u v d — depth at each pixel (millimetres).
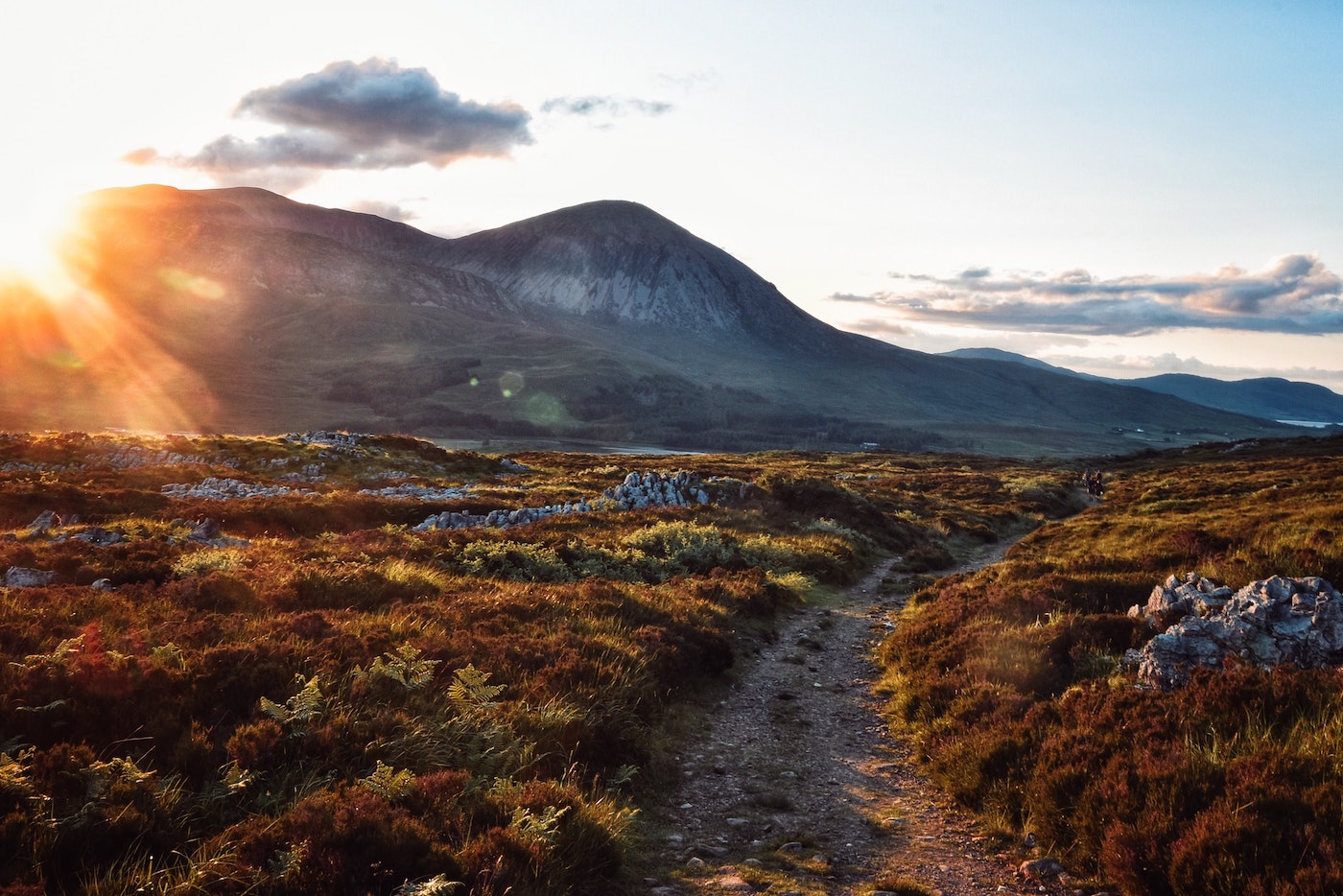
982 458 132250
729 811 9203
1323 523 21797
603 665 12078
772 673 15617
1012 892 7230
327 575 15734
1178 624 12344
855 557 31578
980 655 13430
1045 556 26797
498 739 8789
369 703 8953
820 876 7484
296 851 5766
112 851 5820
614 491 41688
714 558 25531
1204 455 103875
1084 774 8555
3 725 6988
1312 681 9773
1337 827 6738
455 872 6008
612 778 9273
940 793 9781
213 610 12953
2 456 46969
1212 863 6590
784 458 128750
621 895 6836
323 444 62312
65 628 10109
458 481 56031
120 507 30125
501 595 15742
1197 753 8477
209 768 7137
